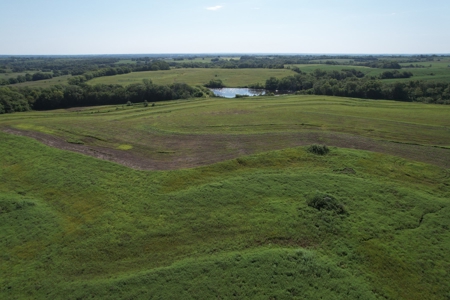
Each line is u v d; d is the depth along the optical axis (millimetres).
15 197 33656
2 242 27344
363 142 47500
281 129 55438
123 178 36438
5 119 64688
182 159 42156
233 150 44812
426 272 22844
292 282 21688
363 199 31078
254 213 29219
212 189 32938
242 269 22766
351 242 25688
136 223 28578
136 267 24000
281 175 35594
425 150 44406
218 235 26844
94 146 47750
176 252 25281
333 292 21000
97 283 22422
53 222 29453
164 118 66750
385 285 21859
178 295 21031
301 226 27391
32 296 21719
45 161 41125
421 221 28328
